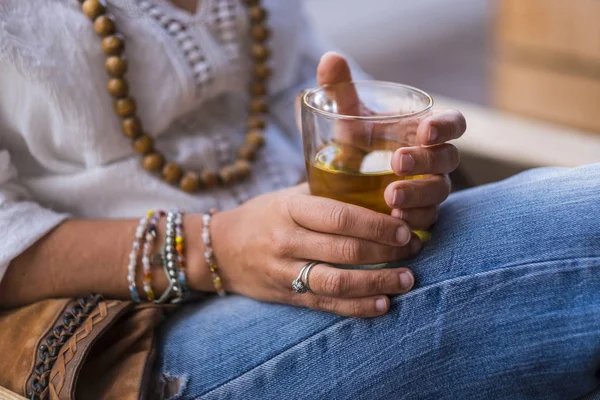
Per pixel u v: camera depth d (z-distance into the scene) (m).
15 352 0.63
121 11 0.72
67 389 0.60
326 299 0.61
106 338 0.65
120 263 0.68
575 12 1.49
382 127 0.58
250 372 0.62
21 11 0.68
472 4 3.56
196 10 0.78
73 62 0.69
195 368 0.63
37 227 0.67
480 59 2.81
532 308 0.58
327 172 0.59
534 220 0.59
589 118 1.57
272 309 0.64
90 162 0.72
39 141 0.70
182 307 0.70
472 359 0.58
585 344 0.57
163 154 0.75
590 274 0.57
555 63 1.58
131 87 0.73
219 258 0.67
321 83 0.65
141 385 0.61
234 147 0.80
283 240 0.61
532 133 0.94
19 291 0.67
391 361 0.59
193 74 0.75
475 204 0.63
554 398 0.58
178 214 0.69
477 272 0.59
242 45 0.82
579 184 0.60
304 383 0.61
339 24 3.26
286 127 0.88
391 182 0.59
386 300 0.59
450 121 0.58
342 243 0.59
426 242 0.61
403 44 3.01
